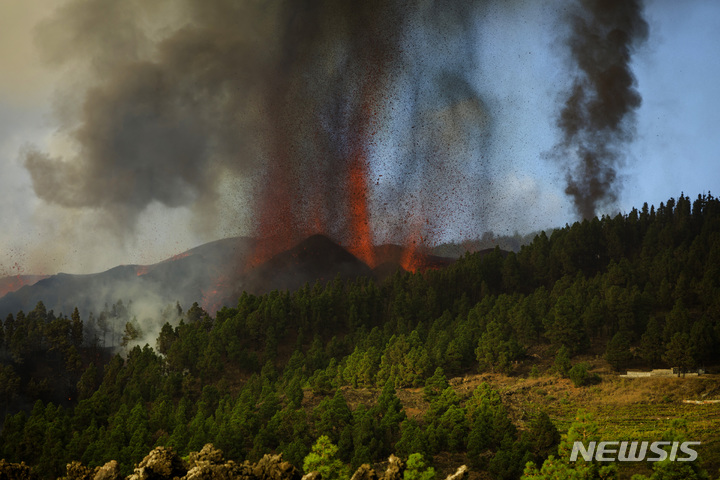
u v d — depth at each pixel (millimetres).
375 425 123062
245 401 145750
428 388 148875
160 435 138625
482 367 172250
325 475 81625
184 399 160625
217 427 128750
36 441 131500
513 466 106562
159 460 48250
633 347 172000
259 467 48406
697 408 135375
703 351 153000
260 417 138000
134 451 119750
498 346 169375
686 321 160125
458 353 170000
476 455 113750
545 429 110812
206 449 51375
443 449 121312
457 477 47500
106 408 152750
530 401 150000
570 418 137125
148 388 173125
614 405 142125
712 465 99562
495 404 127812
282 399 156250
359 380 167000
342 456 119062
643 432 120812
